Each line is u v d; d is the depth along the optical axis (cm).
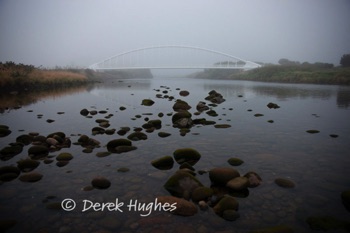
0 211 397
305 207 408
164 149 729
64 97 2370
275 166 596
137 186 487
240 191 461
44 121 1167
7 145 767
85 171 562
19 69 3212
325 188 479
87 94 2711
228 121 1185
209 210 398
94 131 932
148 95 2619
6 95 2397
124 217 382
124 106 1731
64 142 780
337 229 347
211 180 502
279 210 399
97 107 1680
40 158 647
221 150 722
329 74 5178
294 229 349
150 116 1308
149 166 593
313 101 2055
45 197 444
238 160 614
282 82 5816
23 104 1819
